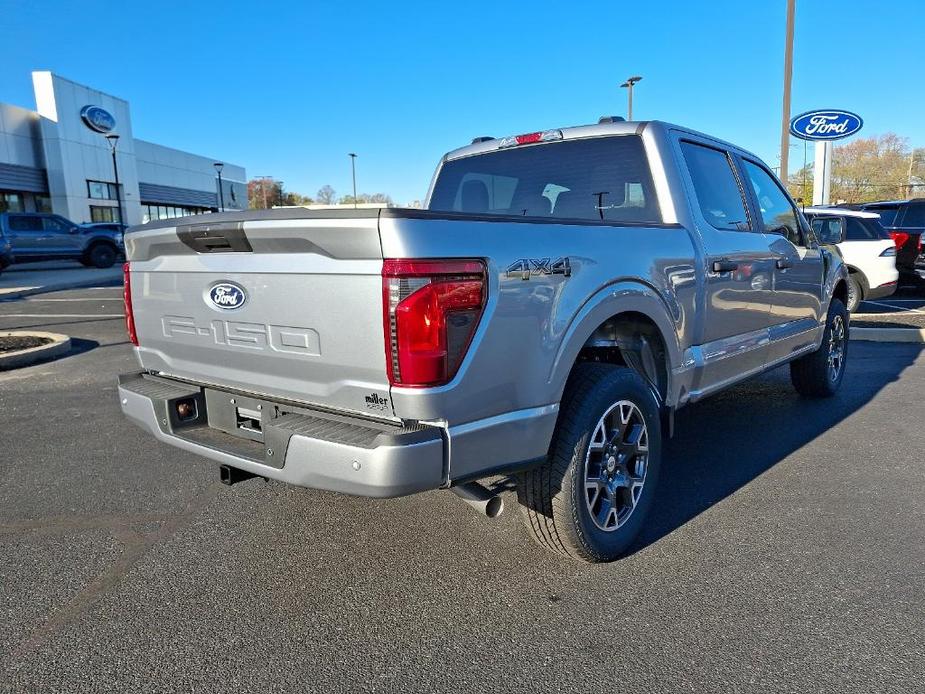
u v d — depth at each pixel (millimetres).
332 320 2387
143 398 3090
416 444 2252
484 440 2439
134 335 3344
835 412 5551
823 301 5426
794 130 16234
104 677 2346
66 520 3635
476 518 3588
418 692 2250
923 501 3725
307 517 3639
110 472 4344
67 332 10453
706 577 2961
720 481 4078
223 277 2740
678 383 3539
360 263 2283
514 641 2523
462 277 2305
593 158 3990
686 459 4480
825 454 4527
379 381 2328
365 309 2287
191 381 3156
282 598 2846
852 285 10828
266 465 2547
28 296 15883
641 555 3174
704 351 3760
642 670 2342
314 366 2494
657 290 3270
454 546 3289
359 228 2230
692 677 2299
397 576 3014
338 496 3916
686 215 3674
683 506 3723
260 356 2676
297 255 2457
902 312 10969
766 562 3082
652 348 3443
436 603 2791
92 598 2857
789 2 15109
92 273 22844
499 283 2416
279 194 83688
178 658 2445
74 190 38594
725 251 3887
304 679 2322
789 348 4973
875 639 2486
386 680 2312
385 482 2238
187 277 2910
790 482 4039
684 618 2648
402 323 2209
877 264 10695
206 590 2916
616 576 2984
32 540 3400
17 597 2871
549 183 4191
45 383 6969
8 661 2439
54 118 37031
